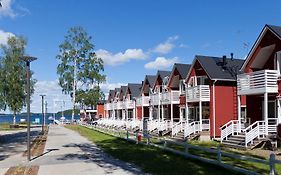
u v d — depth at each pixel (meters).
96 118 79.94
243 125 27.41
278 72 24.00
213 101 31.95
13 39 61.38
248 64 27.02
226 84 32.66
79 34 65.25
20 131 50.25
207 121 33.78
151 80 52.75
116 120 55.84
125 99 64.94
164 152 20.77
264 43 25.34
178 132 33.75
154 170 14.67
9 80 61.03
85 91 66.00
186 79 37.06
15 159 19.08
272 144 22.92
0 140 32.56
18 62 60.84
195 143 28.02
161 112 45.91
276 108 24.97
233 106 32.69
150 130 39.66
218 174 13.55
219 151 15.08
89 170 15.08
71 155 20.30
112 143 27.59
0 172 15.05
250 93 25.00
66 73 64.25
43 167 16.11
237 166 15.42
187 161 16.98
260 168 14.91
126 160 17.80
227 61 34.69
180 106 39.00
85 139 32.28
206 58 34.81
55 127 61.53
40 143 28.61
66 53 64.56
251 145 23.27
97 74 65.56
